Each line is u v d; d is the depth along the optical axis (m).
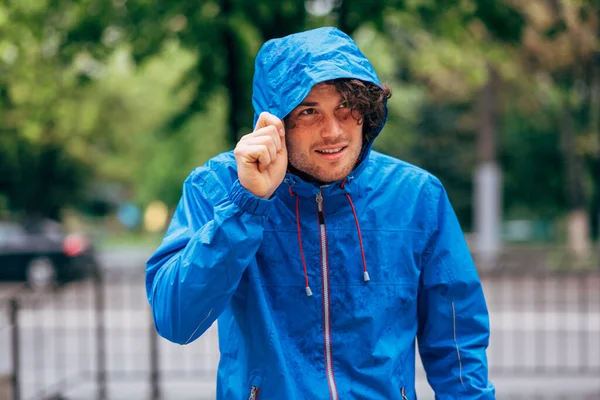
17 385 5.22
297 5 5.35
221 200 1.75
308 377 1.87
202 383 6.98
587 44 14.09
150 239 34.34
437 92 20.95
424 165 29.73
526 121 24.48
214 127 17.86
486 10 5.84
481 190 17.58
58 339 9.27
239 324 1.90
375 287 1.93
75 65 6.79
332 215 1.94
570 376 7.00
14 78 6.92
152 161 26.62
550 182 29.22
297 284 1.91
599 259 16.03
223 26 5.45
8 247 16.14
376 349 1.91
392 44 6.92
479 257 16.81
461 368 2.03
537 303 11.23
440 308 2.04
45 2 5.93
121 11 5.88
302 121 1.81
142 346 8.93
